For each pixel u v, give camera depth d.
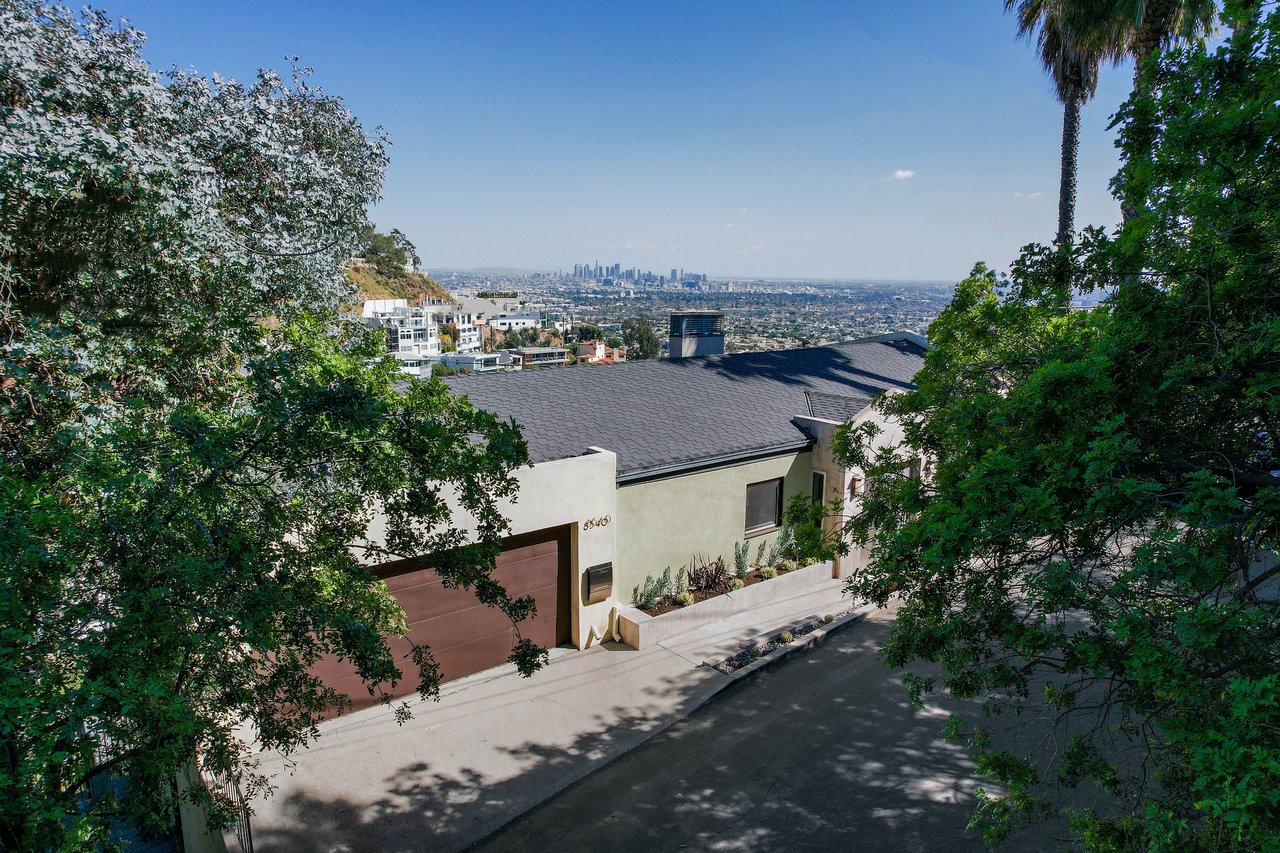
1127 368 5.57
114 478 4.50
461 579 6.52
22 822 3.28
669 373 17.09
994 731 10.09
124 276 7.79
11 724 3.10
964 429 6.66
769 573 14.57
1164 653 4.08
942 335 8.77
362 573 6.21
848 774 9.30
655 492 13.10
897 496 7.37
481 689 11.20
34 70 7.22
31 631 3.63
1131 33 15.98
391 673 5.79
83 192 7.40
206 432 4.78
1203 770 3.80
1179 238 6.26
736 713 10.74
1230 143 5.02
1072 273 6.65
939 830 8.26
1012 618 5.55
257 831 8.14
